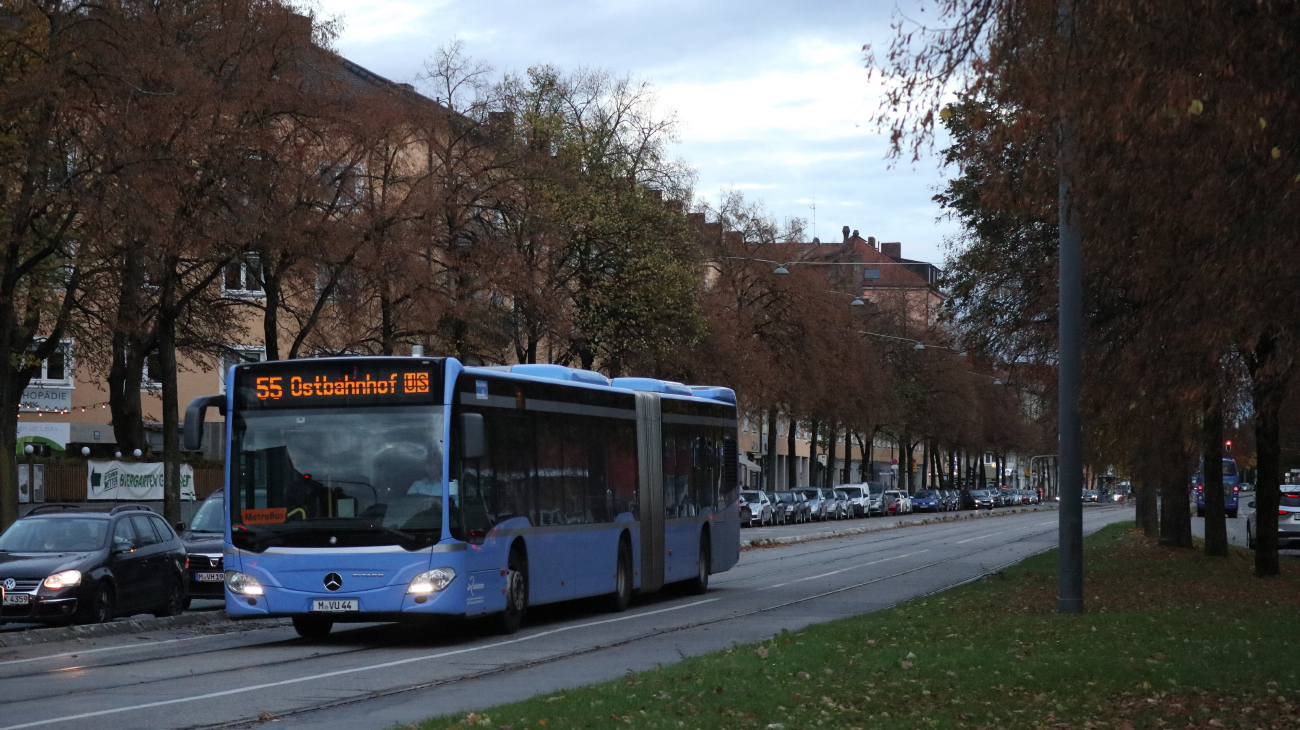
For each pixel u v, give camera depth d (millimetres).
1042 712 10336
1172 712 10211
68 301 33875
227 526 17719
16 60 26141
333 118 30078
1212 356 14680
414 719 11031
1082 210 13797
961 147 22266
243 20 28750
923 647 14656
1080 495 18953
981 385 88750
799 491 79062
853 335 66688
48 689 13203
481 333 39281
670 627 19734
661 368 49219
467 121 38344
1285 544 41094
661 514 24688
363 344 36125
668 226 48156
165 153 26266
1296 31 11250
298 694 12758
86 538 20844
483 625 20422
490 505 18438
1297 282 12266
